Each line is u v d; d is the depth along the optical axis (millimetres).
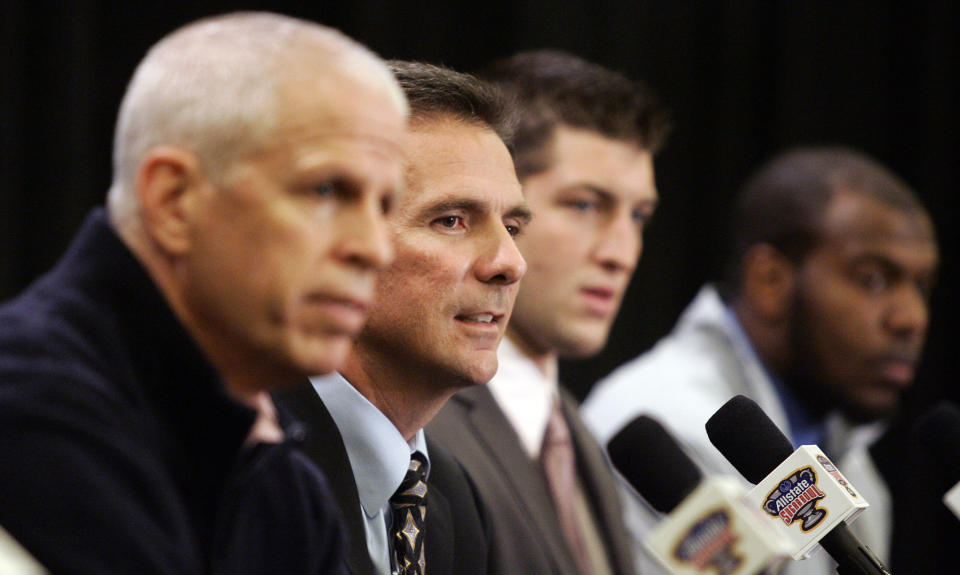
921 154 16547
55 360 3182
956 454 5516
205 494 3426
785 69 15852
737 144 15633
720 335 10391
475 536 5465
